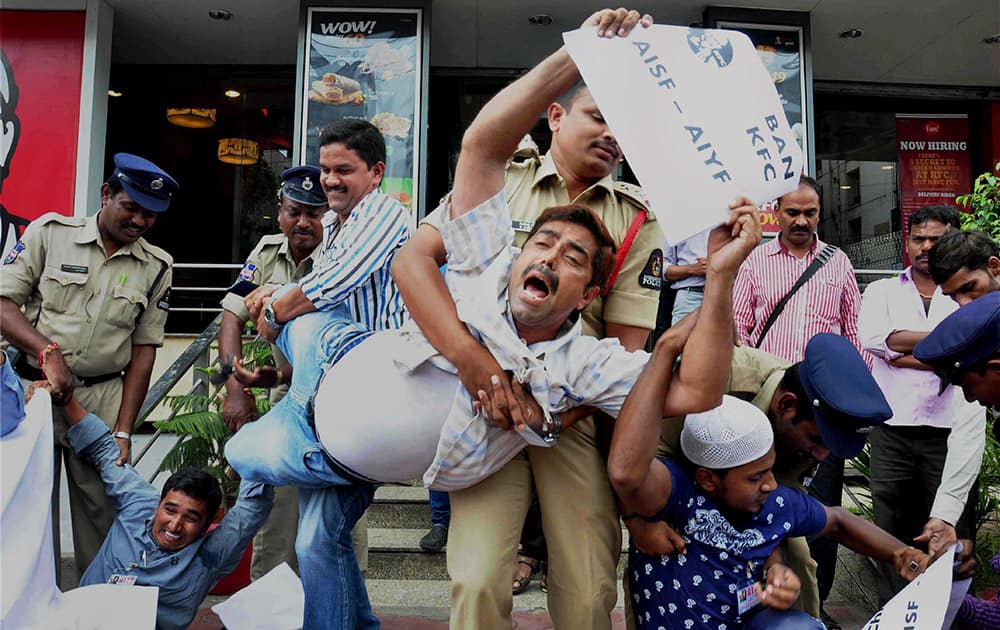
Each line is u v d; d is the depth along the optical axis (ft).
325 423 6.27
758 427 6.05
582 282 5.53
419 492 15.46
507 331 5.58
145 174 9.89
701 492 6.44
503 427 5.65
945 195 26.27
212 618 10.73
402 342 6.15
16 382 7.39
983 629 6.77
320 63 20.62
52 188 20.68
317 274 7.11
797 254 11.82
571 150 6.80
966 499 9.63
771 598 5.92
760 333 11.69
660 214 5.29
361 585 8.01
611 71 5.43
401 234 7.29
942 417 10.28
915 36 22.66
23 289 9.95
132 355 10.66
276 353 10.28
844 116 26.45
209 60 24.88
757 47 20.92
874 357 10.85
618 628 10.72
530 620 10.66
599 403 5.98
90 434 9.50
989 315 6.35
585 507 6.50
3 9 20.99
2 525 6.79
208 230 25.77
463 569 6.12
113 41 23.59
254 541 10.41
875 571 11.02
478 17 21.89
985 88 25.96
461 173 5.97
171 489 8.87
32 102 20.81
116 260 10.30
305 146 20.47
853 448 6.16
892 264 25.96
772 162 5.68
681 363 5.56
